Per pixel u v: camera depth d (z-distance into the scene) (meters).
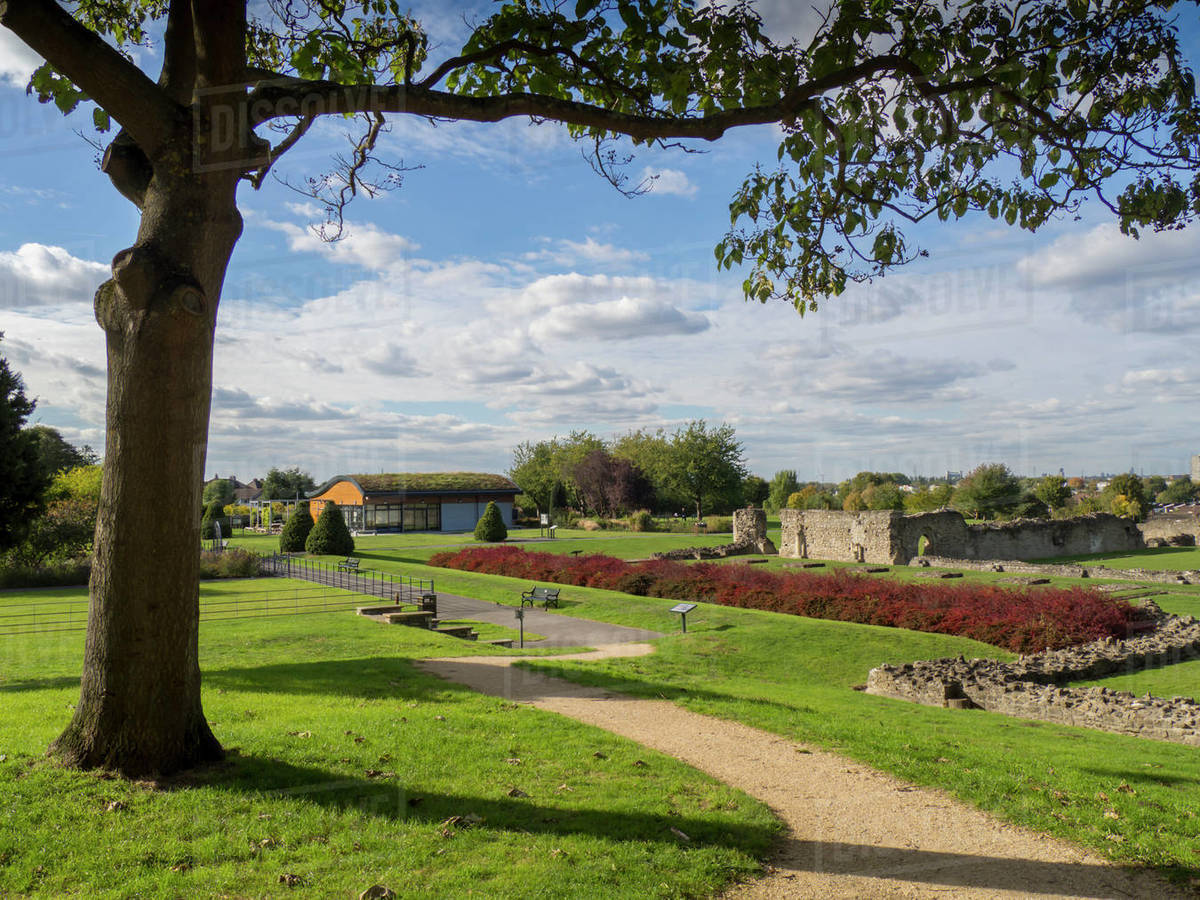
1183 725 10.73
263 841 5.61
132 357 6.13
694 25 7.06
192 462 6.41
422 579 29.36
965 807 6.98
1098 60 6.86
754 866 5.66
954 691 13.89
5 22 5.35
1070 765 8.52
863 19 6.68
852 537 40.03
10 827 5.45
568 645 17.59
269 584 27.70
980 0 6.75
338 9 8.91
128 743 6.41
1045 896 5.23
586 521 54.97
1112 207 7.05
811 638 18.39
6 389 25.27
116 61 5.79
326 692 10.70
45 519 30.83
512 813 6.41
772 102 7.04
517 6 7.79
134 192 6.70
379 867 5.32
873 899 5.19
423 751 7.86
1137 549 37.94
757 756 8.57
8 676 12.05
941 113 7.05
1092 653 16.75
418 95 6.82
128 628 6.39
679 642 18.00
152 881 4.99
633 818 6.44
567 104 6.88
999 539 39.12
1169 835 6.25
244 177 7.59
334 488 49.62
